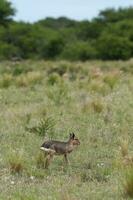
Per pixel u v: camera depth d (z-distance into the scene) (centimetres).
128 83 6162
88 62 11838
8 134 3678
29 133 3716
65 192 2572
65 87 5541
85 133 3703
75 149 3359
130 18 18138
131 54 15200
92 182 2808
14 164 2967
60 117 4138
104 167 3045
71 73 8250
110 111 4306
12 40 17175
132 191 2561
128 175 2612
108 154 3278
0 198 2511
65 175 2925
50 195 2561
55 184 2753
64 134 3678
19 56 16150
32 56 16638
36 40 17075
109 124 3931
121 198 2538
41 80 6419
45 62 11150
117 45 15138
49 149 3077
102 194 2591
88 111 4300
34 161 3106
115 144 3497
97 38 16950
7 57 15400
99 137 3622
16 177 2875
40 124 3797
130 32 15850
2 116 4231
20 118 4125
